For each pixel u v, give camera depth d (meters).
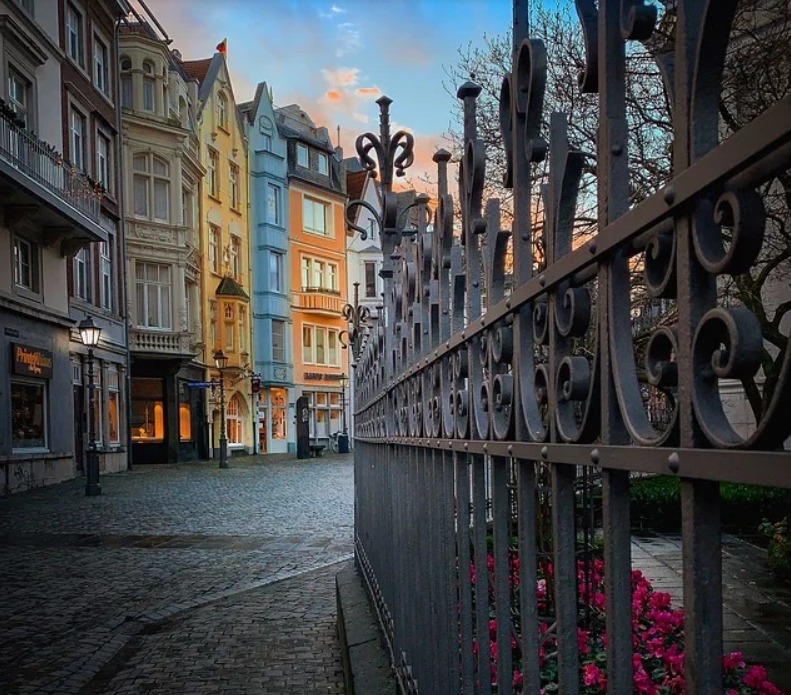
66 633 6.50
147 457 33.31
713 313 0.85
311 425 49.34
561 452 1.31
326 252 50.53
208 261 39.78
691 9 0.91
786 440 0.80
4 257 19.42
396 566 3.75
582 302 1.23
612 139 1.12
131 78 33.47
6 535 11.91
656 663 3.03
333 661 5.60
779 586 6.60
